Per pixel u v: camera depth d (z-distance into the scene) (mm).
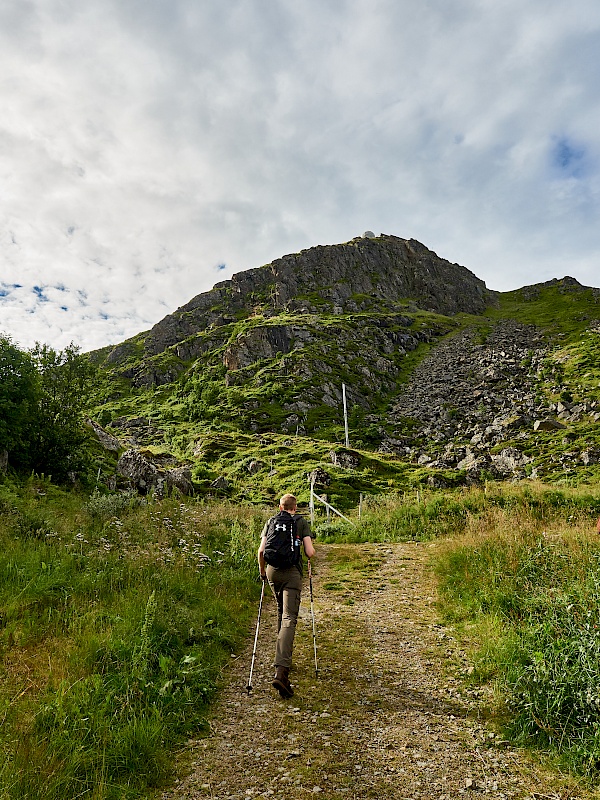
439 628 7844
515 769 4246
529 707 4766
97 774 3951
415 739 4754
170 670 5781
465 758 4430
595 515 17344
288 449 56500
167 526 13906
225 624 7734
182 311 186250
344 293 176875
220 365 127875
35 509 14312
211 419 90062
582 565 7359
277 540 6441
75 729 4414
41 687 5051
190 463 52469
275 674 6074
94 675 5172
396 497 27094
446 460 51625
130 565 9047
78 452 30500
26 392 25969
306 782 4117
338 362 113000
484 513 17469
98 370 31500
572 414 61031
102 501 15641
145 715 4855
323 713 5301
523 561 8445
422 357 127000
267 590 10242
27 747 4031
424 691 5750
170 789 4055
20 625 6379
